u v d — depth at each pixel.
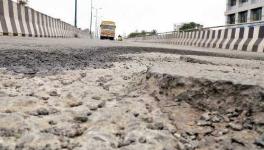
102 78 3.29
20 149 1.52
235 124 1.88
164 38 35.38
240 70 3.15
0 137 1.63
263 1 31.05
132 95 2.53
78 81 3.13
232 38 15.35
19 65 3.92
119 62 4.89
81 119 1.93
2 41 8.85
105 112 2.08
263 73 2.88
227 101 2.08
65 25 29.47
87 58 5.31
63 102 2.32
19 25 13.62
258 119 1.86
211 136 1.81
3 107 2.09
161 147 1.62
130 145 1.62
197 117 2.06
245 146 1.68
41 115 1.99
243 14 36.50
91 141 1.64
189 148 1.68
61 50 6.93
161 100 2.35
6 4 12.30
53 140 1.61
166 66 3.13
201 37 20.73
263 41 12.35
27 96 2.37
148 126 1.88
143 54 6.98
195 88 2.27
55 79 3.15
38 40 11.57
